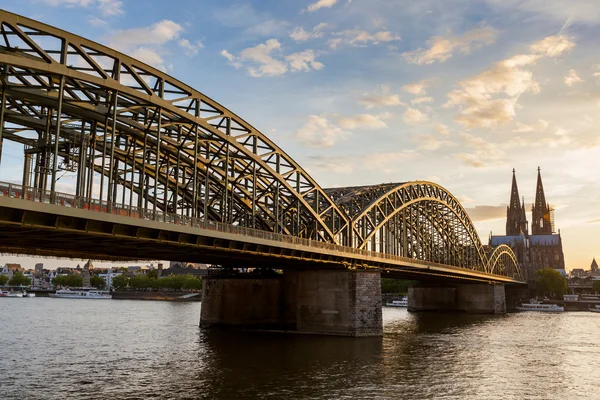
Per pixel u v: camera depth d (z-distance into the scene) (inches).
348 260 2805.1
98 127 1899.6
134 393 1491.1
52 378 1697.8
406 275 4249.5
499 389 1635.1
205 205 2134.6
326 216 3058.6
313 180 2731.3
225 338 2669.8
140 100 1779.0
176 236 1800.0
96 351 2288.4
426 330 3395.7
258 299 3065.9
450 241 5147.6
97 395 1467.8
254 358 2054.6
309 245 2460.6
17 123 1790.1
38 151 1803.6
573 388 1675.7
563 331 3503.9
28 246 1899.6
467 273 4680.1
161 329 3248.0
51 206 1358.3
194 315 4667.8
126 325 3558.1
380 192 3774.6
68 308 5580.7
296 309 2910.9
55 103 1659.7
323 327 2773.1
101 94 1760.6
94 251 2144.4
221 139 2111.2
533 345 2694.4
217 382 1633.9
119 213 1569.9
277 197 2405.3
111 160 1562.5
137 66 1710.1
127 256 2391.7
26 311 4923.7
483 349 2495.1
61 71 1446.9
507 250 7544.3
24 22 1387.8
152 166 2288.4
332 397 1469.0
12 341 2623.0
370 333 2741.1
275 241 2220.7
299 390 1540.4
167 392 1503.4
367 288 2768.2
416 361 2062.0
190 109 1983.3
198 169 2338.8
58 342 2610.7
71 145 1920.5
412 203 4069.9
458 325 3855.8
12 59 1334.9
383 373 1808.6
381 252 3341.5
